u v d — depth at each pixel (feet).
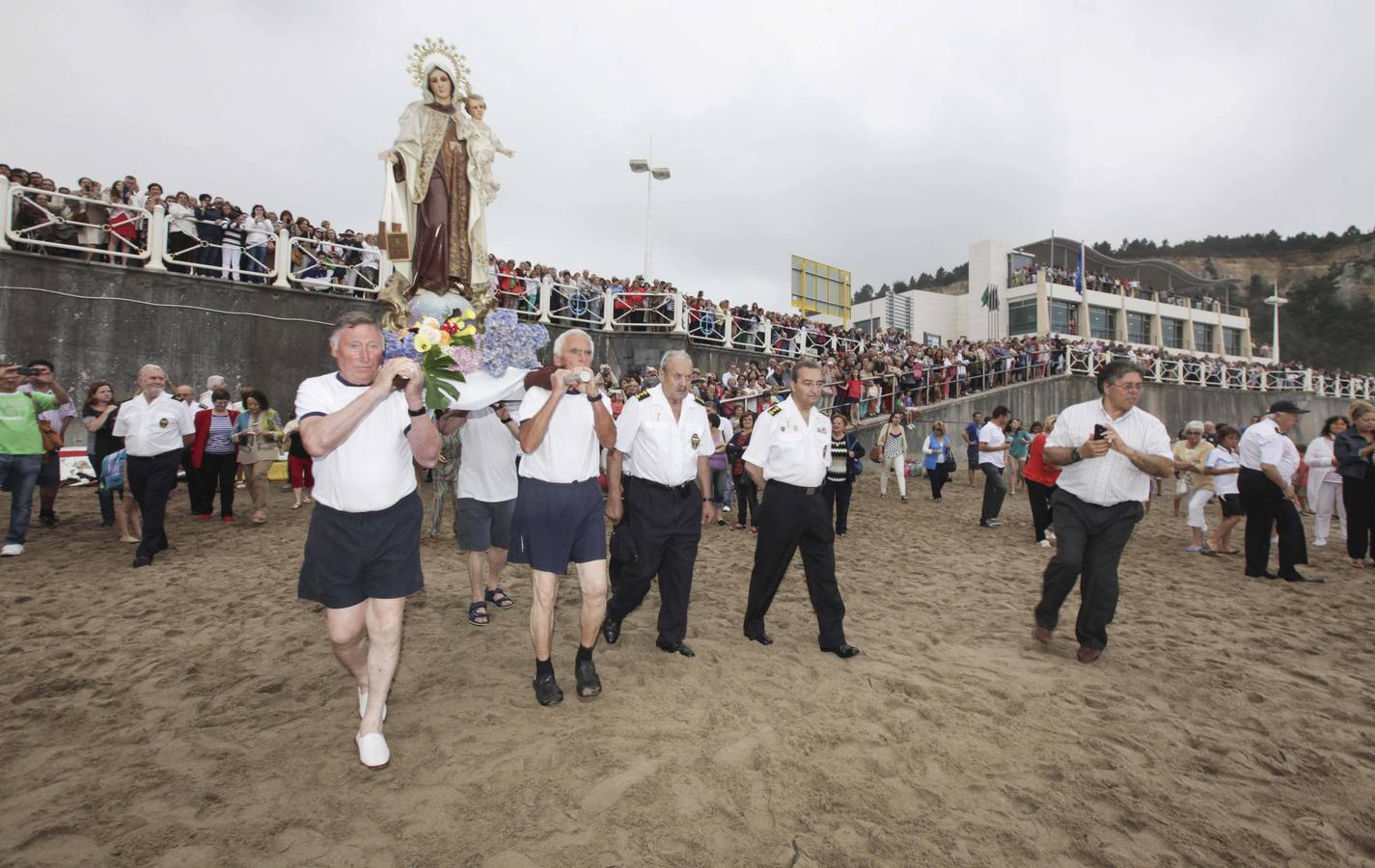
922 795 8.95
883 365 61.82
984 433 34.06
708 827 8.13
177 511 30.30
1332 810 8.84
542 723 10.77
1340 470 25.73
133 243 35.99
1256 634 16.49
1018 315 124.98
